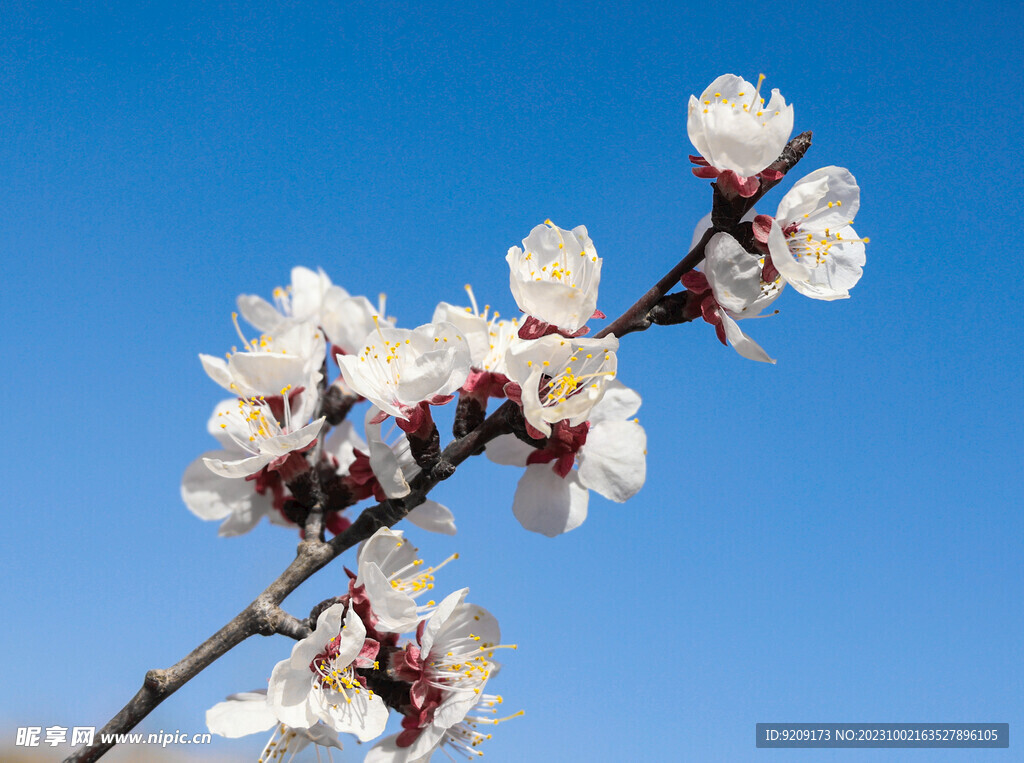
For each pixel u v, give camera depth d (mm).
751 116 350
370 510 356
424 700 353
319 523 373
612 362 353
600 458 372
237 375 384
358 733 340
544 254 360
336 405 401
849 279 366
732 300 352
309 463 378
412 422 354
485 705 366
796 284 356
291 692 341
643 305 360
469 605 367
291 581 352
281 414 387
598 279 351
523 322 357
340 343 409
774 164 358
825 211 366
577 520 375
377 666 353
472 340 368
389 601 344
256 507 411
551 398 354
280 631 347
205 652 346
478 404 358
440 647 362
